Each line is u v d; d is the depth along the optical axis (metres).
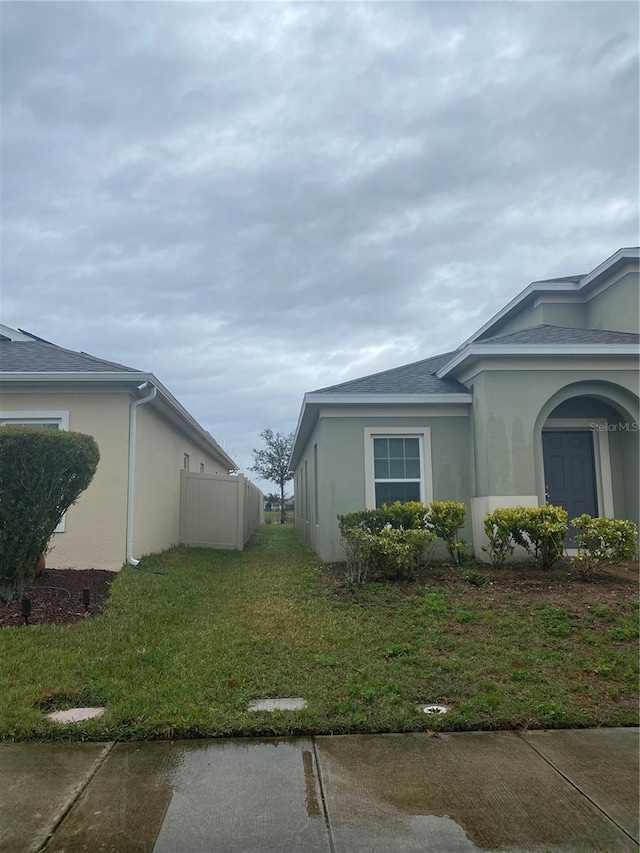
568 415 12.03
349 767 3.83
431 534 9.10
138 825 3.17
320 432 11.77
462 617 6.95
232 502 15.81
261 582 9.70
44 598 7.63
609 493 11.83
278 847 3.00
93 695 4.82
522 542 9.38
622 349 10.67
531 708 4.65
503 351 10.56
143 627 6.68
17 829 3.13
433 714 4.57
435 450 11.53
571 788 3.58
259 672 5.34
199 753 4.01
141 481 11.10
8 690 4.90
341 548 11.34
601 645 6.16
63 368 10.20
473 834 3.12
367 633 6.50
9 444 7.27
